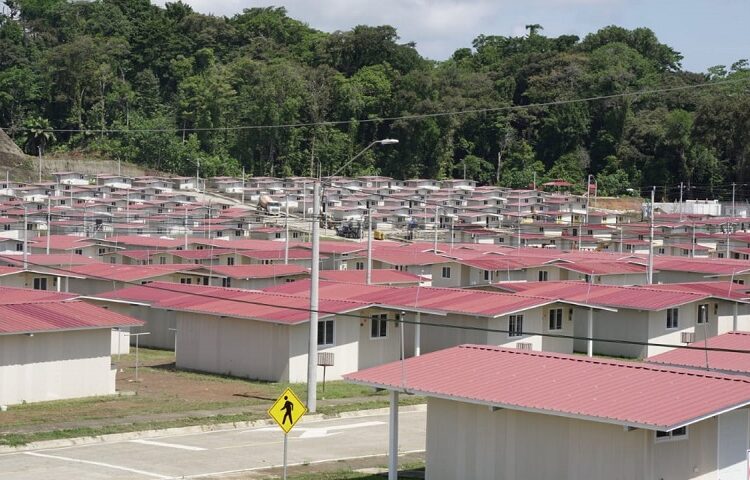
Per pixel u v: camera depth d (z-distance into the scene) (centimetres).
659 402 2431
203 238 11138
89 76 19525
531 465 2584
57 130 18962
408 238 13850
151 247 9562
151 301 5294
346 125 19900
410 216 15088
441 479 2759
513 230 14150
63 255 8244
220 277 6931
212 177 18175
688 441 2478
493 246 10875
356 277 7119
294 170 19488
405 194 16850
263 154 19525
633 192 19688
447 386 2702
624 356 5584
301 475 2986
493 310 4966
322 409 4022
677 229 13538
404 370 2889
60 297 4775
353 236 13350
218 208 14600
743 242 12281
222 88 19162
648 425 2261
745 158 18762
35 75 19850
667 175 19750
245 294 5297
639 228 13475
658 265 7950
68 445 3338
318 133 19588
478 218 15525
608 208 18662
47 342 4091
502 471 2641
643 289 5841
